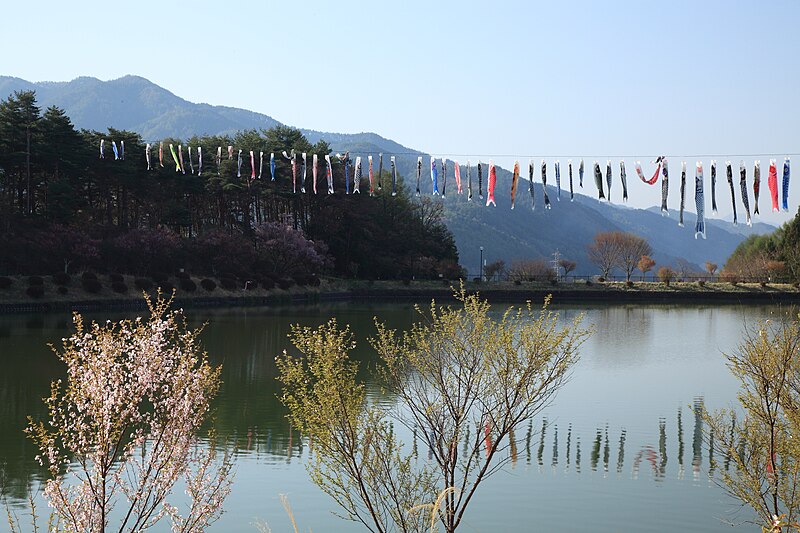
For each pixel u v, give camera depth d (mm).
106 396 10961
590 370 34062
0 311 50250
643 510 16047
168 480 11469
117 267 62594
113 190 78625
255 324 50719
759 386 13750
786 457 13305
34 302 52469
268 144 85375
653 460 19625
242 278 71562
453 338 13727
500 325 13688
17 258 55469
